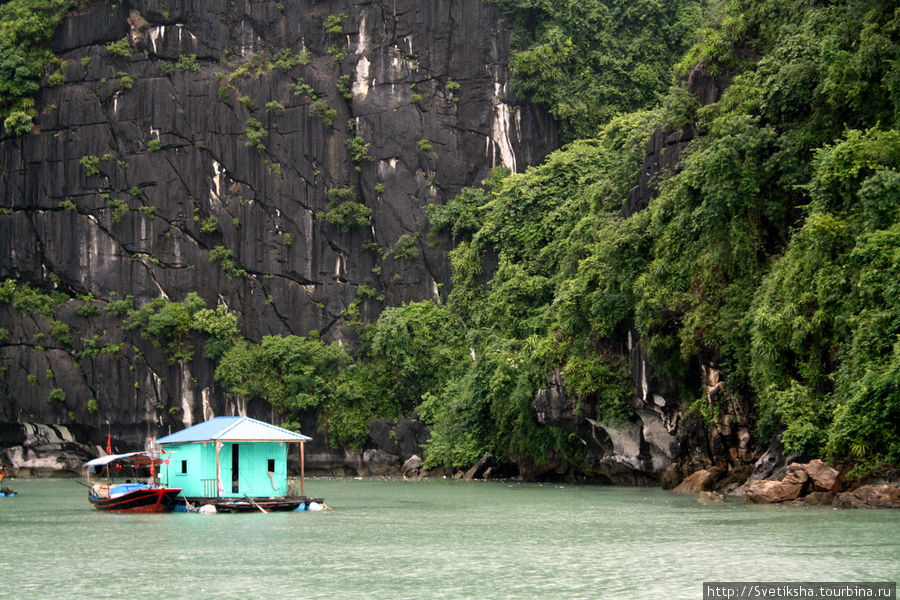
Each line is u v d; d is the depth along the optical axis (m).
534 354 63.28
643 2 94.94
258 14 96.00
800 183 49.16
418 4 93.69
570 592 23.31
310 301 91.94
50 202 93.88
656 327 52.91
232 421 47.81
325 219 92.38
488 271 85.06
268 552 30.47
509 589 23.83
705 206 50.38
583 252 66.25
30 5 96.12
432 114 92.50
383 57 93.88
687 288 52.03
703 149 53.62
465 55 92.62
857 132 44.25
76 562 28.80
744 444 50.28
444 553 29.88
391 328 86.69
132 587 24.75
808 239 44.41
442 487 64.62
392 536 34.38
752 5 57.12
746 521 35.06
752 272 49.47
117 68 95.00
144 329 89.56
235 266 92.56
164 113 93.69
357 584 24.73
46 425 90.56
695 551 28.48
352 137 93.94
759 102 52.38
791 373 44.47
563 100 91.69
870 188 41.44
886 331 39.16
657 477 59.22
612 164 74.69
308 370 87.69
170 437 49.28
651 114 73.69
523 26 92.44
